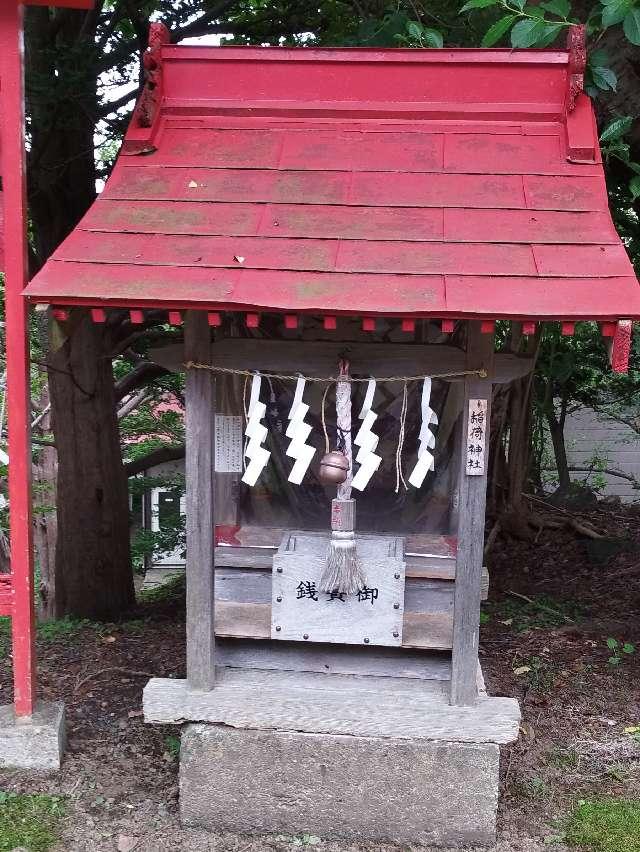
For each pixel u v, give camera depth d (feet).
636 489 31.63
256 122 10.56
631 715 12.79
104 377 23.35
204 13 21.27
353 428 10.18
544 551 23.07
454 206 9.36
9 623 18.40
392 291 8.30
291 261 8.70
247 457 9.46
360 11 18.88
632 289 8.20
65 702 13.24
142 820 9.97
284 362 9.34
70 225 21.27
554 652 15.56
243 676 10.07
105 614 23.44
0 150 10.38
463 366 9.11
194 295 8.25
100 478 23.32
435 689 9.83
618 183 16.11
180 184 9.76
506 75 10.45
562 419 26.55
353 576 9.25
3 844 9.37
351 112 10.50
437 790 9.46
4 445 16.25
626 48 13.00
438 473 10.25
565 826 9.97
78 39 18.16
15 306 10.41
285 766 9.61
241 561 9.89
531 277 8.45
